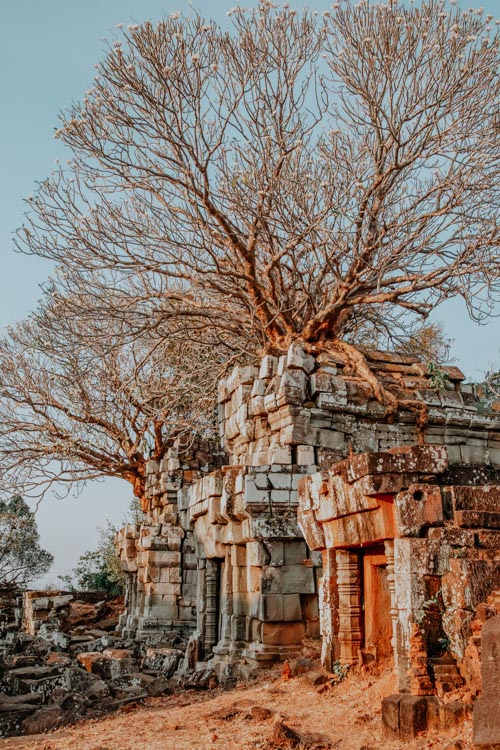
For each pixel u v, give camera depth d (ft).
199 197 68.23
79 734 31.50
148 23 66.18
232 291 74.49
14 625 97.09
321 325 67.26
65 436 104.88
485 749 19.33
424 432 55.93
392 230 73.31
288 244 69.97
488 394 77.92
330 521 31.71
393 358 62.28
